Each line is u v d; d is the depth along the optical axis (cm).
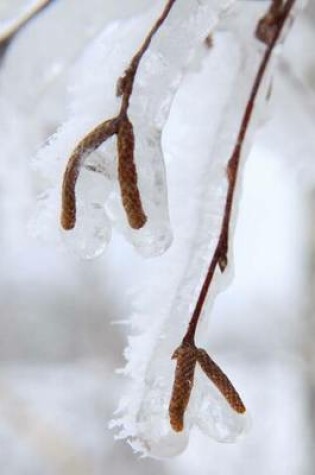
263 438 189
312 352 154
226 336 202
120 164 51
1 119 92
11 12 72
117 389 195
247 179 188
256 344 196
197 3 53
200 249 55
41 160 53
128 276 203
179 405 51
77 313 212
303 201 152
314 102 89
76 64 79
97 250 52
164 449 53
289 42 91
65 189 51
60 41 76
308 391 155
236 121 57
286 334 160
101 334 203
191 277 54
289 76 88
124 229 52
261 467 186
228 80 59
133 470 185
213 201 55
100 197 51
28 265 227
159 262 55
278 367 192
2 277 228
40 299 226
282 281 184
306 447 155
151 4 60
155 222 51
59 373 211
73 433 191
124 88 52
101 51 54
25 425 180
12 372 216
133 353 54
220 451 187
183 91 58
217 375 52
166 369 53
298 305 157
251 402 193
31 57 80
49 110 90
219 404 52
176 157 56
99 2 72
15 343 227
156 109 52
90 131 52
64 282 220
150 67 52
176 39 53
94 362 198
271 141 93
